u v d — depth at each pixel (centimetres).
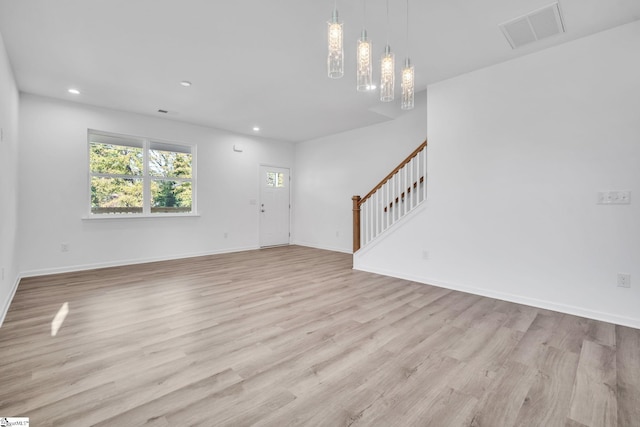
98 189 484
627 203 259
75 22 251
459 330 250
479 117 340
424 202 390
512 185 319
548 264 299
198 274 437
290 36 273
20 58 311
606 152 268
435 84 375
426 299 328
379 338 235
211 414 150
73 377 180
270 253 624
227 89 398
